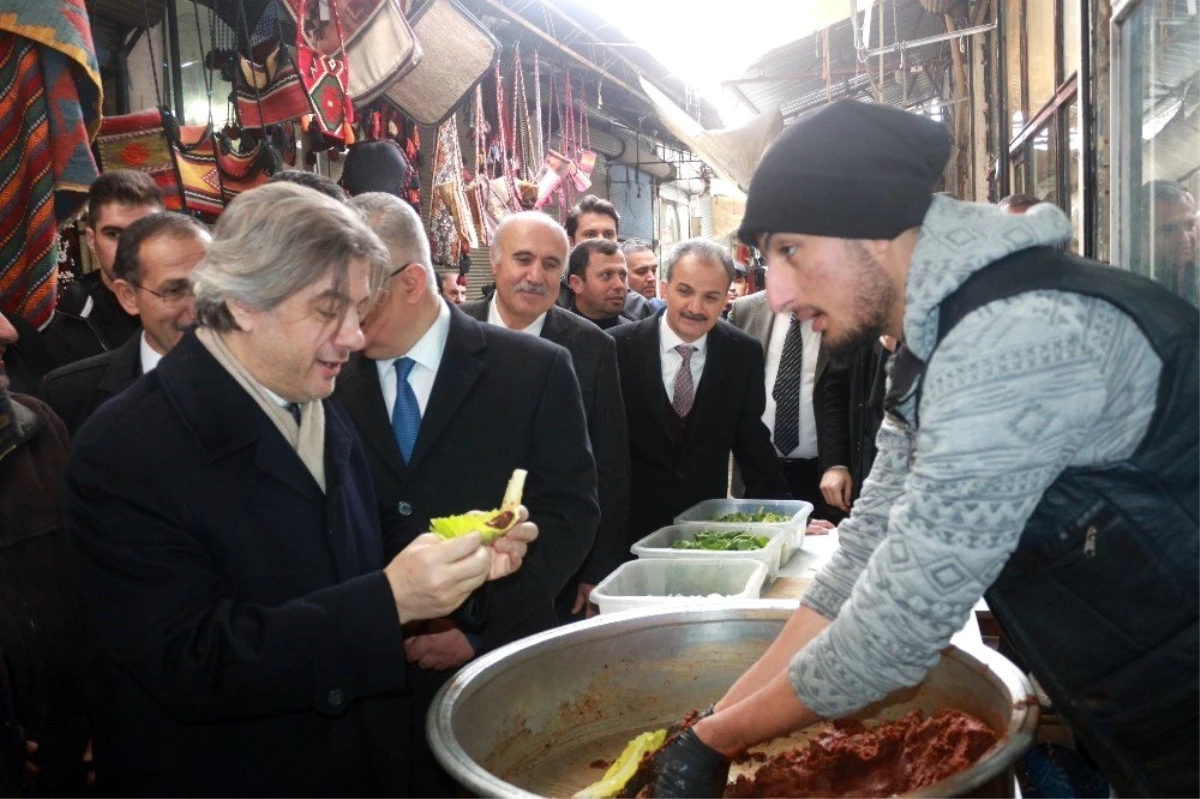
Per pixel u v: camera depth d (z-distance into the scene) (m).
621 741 1.54
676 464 3.29
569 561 1.96
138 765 1.47
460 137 8.52
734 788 1.33
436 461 1.92
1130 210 2.92
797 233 1.14
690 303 3.16
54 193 2.67
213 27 4.50
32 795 1.65
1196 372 1.07
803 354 3.93
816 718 1.18
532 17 8.62
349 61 4.46
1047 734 1.93
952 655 1.44
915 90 10.15
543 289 2.81
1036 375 1.03
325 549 1.49
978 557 1.04
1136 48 2.83
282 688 1.34
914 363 1.19
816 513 3.96
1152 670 1.12
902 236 1.14
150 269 2.23
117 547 1.35
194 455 1.40
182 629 1.33
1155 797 1.14
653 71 9.98
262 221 1.32
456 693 1.32
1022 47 5.59
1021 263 1.09
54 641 1.89
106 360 2.42
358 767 1.59
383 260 1.43
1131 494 1.09
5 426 1.89
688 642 1.62
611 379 2.78
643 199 16.05
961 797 1.01
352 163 4.61
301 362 1.38
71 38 2.55
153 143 3.88
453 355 1.95
